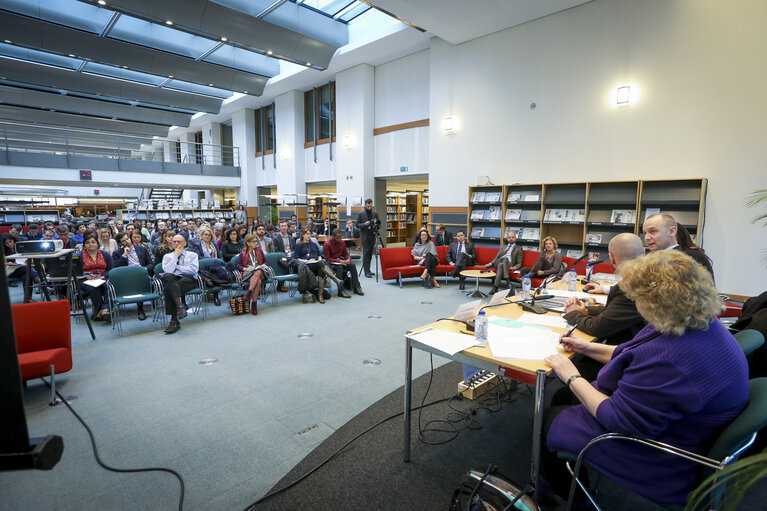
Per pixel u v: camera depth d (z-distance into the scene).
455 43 8.12
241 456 2.05
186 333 4.15
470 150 8.16
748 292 5.34
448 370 3.15
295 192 13.03
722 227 5.46
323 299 5.64
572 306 2.11
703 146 5.54
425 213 13.69
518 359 1.56
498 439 2.19
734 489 0.76
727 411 1.10
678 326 1.10
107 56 8.15
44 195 13.45
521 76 7.30
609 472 1.28
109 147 17.48
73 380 2.99
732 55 5.26
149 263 5.86
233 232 6.31
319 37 8.84
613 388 1.35
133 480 1.87
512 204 7.47
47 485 1.83
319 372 3.12
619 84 6.21
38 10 7.02
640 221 5.89
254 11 7.35
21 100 11.33
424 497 1.75
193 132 18.36
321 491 1.79
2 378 0.61
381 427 2.31
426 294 6.15
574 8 6.59
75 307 4.74
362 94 10.51
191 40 8.84
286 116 13.02
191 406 2.58
